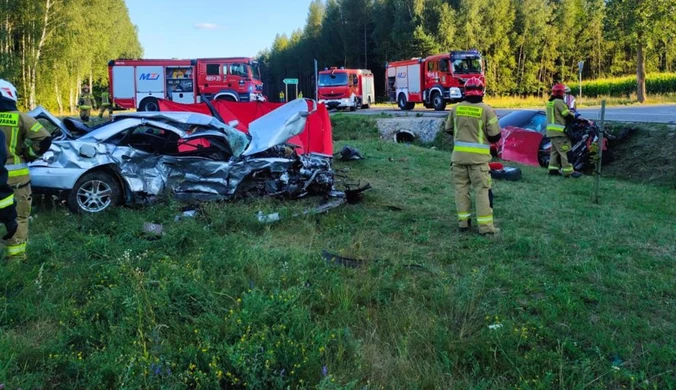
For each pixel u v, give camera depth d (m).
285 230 6.43
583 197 8.71
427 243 5.97
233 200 7.45
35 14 35.53
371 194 8.40
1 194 4.07
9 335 3.44
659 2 28.52
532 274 4.89
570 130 10.87
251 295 3.86
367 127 18.92
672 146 12.02
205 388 2.95
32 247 5.16
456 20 49.59
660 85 36.38
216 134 7.47
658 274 4.86
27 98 37.16
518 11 53.00
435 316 3.94
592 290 4.50
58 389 3.02
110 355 3.16
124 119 7.32
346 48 64.19
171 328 3.61
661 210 7.83
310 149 11.23
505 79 52.19
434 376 3.19
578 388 3.07
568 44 54.34
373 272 4.88
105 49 45.91
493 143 6.25
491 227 6.20
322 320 3.84
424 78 26.91
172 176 7.29
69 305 3.94
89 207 6.81
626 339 3.66
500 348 3.44
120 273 4.36
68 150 6.69
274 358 3.12
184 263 4.77
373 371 3.26
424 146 17.44
